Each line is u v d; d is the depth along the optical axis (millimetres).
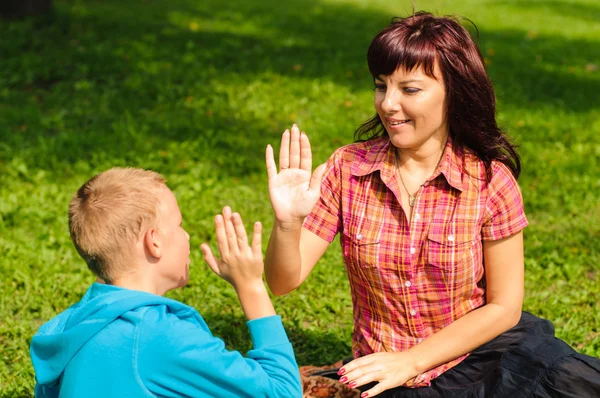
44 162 6723
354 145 2885
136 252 2199
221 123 8000
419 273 2730
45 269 4859
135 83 8953
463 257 2689
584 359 2645
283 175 2498
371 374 2564
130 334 2076
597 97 9984
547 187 6680
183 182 6434
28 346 4020
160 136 7559
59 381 2195
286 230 2523
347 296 4680
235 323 4359
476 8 17453
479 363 2812
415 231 2711
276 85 9414
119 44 10352
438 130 2699
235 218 2270
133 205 2182
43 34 10539
